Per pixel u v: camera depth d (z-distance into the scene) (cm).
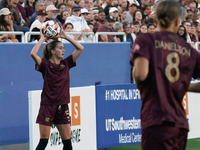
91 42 2377
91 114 1856
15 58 2092
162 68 836
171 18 870
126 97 1980
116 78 2481
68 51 2288
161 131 825
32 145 1680
